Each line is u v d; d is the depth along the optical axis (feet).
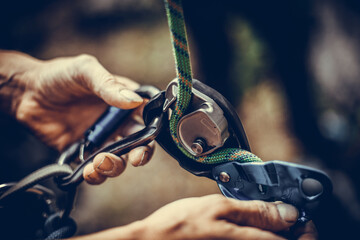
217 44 9.86
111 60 8.37
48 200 3.22
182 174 7.59
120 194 7.39
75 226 3.03
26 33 8.59
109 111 3.27
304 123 10.23
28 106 4.45
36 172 2.75
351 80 10.88
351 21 11.30
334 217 8.57
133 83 4.33
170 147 2.70
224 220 2.34
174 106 2.47
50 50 8.45
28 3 8.83
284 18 10.98
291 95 10.42
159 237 2.31
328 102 10.93
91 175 2.90
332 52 11.23
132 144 2.68
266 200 2.52
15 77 4.47
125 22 8.64
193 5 9.93
